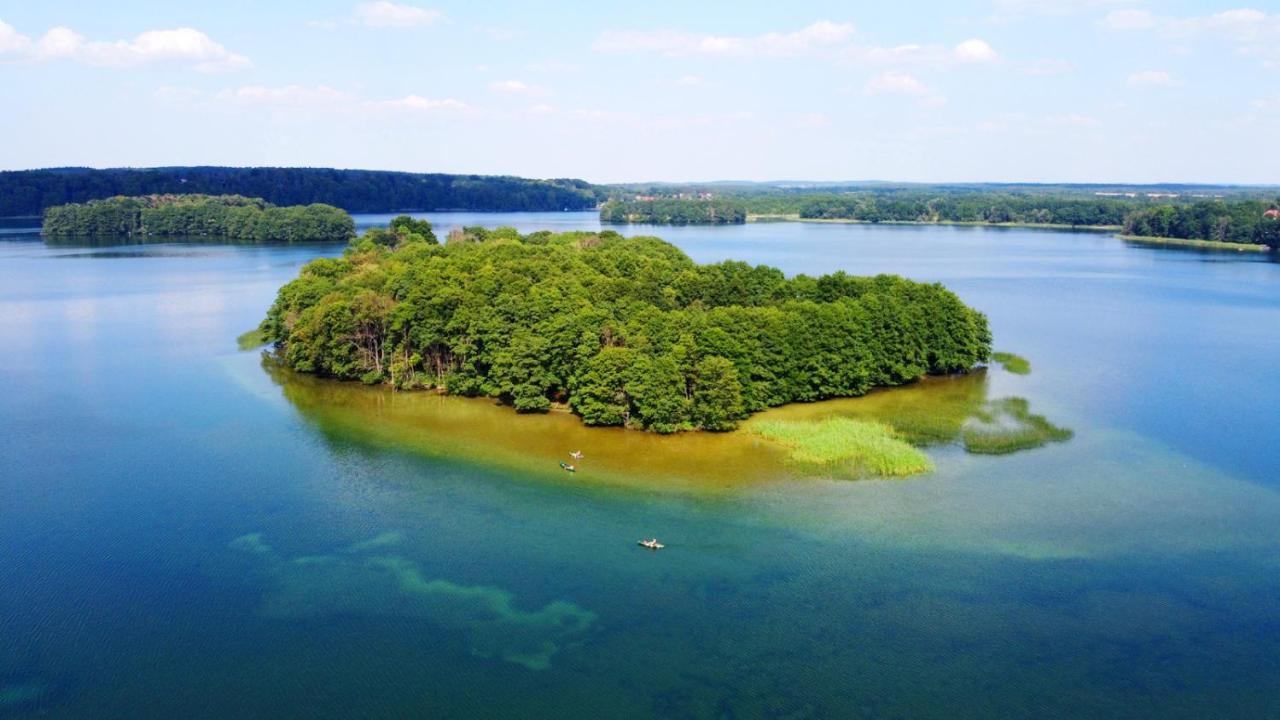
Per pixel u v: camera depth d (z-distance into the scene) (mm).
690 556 90125
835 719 66062
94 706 67500
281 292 179375
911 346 152625
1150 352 181375
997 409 138125
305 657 73688
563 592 83500
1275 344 189500
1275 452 119250
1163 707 67438
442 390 150625
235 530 96000
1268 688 69562
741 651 74250
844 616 79250
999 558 89500
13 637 76000
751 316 139625
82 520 97875
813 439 120000
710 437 124750
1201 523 97438
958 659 73125
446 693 69125
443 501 103500
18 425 129875
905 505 101875
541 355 136000
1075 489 106500
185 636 76438
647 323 137875
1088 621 78500
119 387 150750
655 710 67062
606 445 121812
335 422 132250
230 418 134000
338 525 97250
